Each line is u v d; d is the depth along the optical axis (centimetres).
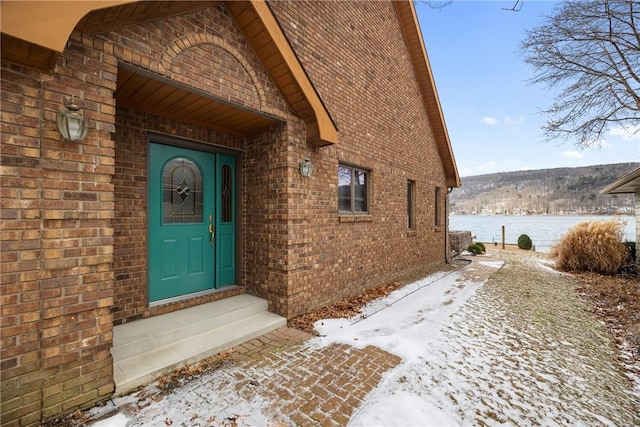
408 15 722
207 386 249
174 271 387
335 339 348
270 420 208
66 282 204
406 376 273
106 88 223
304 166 409
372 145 604
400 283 674
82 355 212
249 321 375
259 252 433
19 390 186
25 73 188
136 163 338
